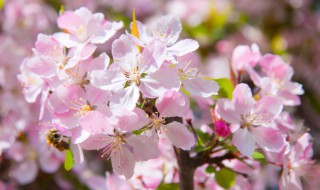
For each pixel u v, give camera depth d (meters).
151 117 0.54
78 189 0.76
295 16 0.95
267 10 0.95
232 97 0.56
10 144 0.75
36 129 0.76
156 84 0.54
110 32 0.57
